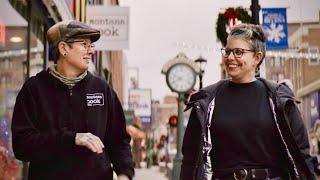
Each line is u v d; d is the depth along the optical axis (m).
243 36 4.07
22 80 7.94
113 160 4.04
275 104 3.97
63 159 3.74
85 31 3.90
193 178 4.01
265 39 4.17
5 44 7.00
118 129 4.05
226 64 4.12
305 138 3.97
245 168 3.92
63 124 3.80
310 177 3.92
